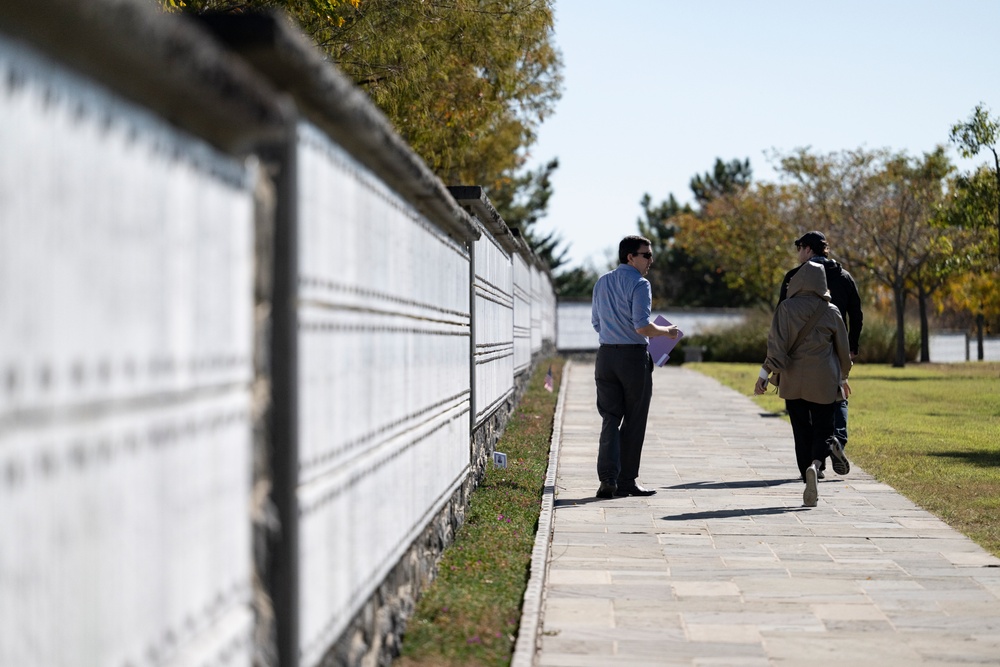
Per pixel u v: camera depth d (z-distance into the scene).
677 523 11.11
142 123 3.01
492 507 11.56
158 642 3.16
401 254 6.74
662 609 7.86
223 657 3.65
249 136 3.59
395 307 6.50
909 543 10.20
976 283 56.34
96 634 2.79
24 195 2.41
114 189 2.84
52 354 2.54
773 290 66.06
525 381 27.89
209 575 3.56
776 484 13.80
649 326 12.39
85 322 2.69
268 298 4.13
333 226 4.82
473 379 12.40
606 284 12.77
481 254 13.94
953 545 10.12
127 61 2.74
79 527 2.69
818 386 12.43
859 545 10.09
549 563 9.28
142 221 3.01
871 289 64.62
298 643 4.22
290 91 4.22
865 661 6.68
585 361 61.97
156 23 2.63
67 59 2.60
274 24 3.87
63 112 2.58
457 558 8.98
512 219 67.75
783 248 62.31
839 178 55.84
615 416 12.78
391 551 6.37
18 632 2.43
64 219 2.58
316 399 4.52
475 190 12.70
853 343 13.80
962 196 41.91
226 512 3.72
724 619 7.61
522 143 39.62
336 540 4.91
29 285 2.43
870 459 16.09
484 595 7.86
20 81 2.40
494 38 23.53
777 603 8.05
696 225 74.69
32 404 2.46
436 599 7.57
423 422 7.73
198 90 3.02
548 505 11.79
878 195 54.94
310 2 16.88
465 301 10.92
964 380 37.97
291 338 4.16
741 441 18.62
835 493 13.05
